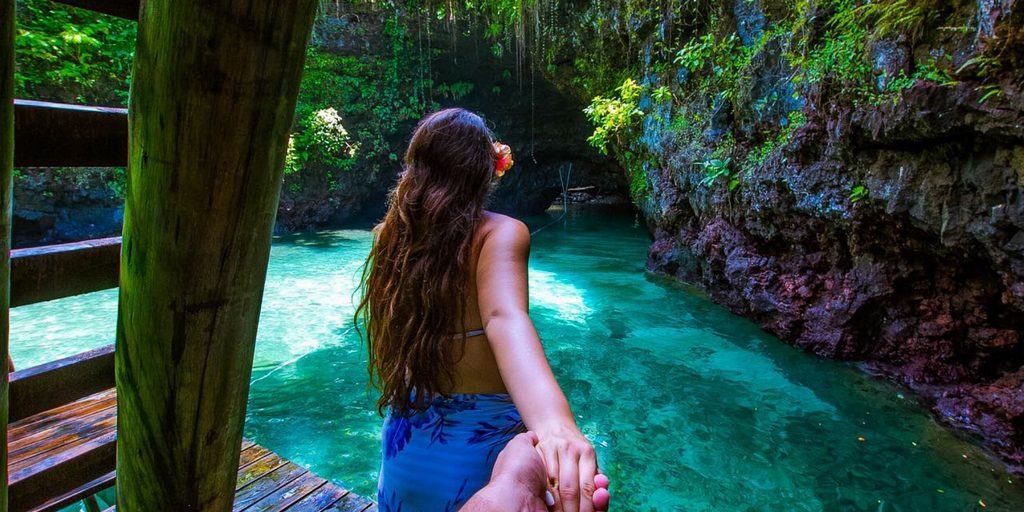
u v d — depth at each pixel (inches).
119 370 17.8
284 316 303.1
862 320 219.6
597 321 290.0
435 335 42.2
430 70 679.7
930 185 173.6
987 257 165.8
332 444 168.1
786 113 247.9
